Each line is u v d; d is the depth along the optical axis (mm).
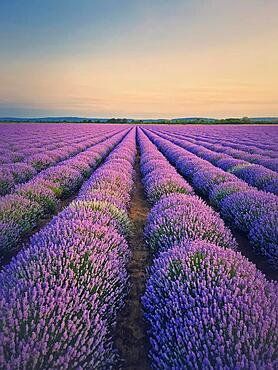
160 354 2283
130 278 4168
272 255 4551
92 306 2533
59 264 2939
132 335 3039
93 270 2988
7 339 1848
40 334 2047
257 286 2637
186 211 5020
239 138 29078
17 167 10117
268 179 9039
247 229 5754
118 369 2588
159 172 9898
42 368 1836
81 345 2105
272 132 38219
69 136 29828
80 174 10023
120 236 4527
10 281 2648
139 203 8648
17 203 5664
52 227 4051
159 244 4332
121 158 13727
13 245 4754
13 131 35562
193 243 3570
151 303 2857
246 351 1927
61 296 2424
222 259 3090
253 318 2137
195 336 2096
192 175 11352
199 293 2590
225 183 8102
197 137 30922
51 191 7184
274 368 1831
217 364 1830
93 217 4641
